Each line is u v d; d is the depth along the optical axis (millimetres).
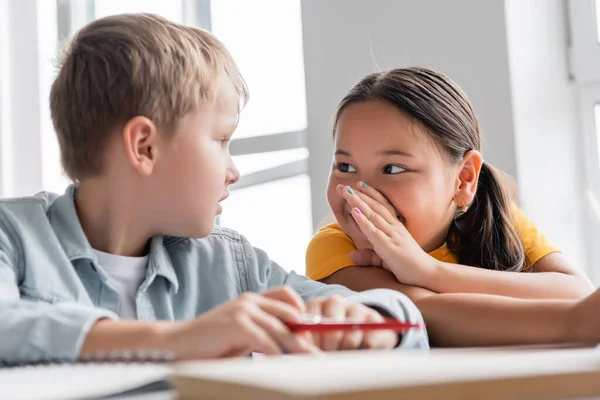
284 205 2229
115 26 885
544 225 1660
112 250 870
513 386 295
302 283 965
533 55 1688
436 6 1770
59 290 765
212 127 891
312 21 2027
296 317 543
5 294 690
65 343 555
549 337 774
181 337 531
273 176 2191
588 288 1110
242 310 528
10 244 769
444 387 279
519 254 1172
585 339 749
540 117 1683
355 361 345
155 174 851
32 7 2680
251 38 2393
